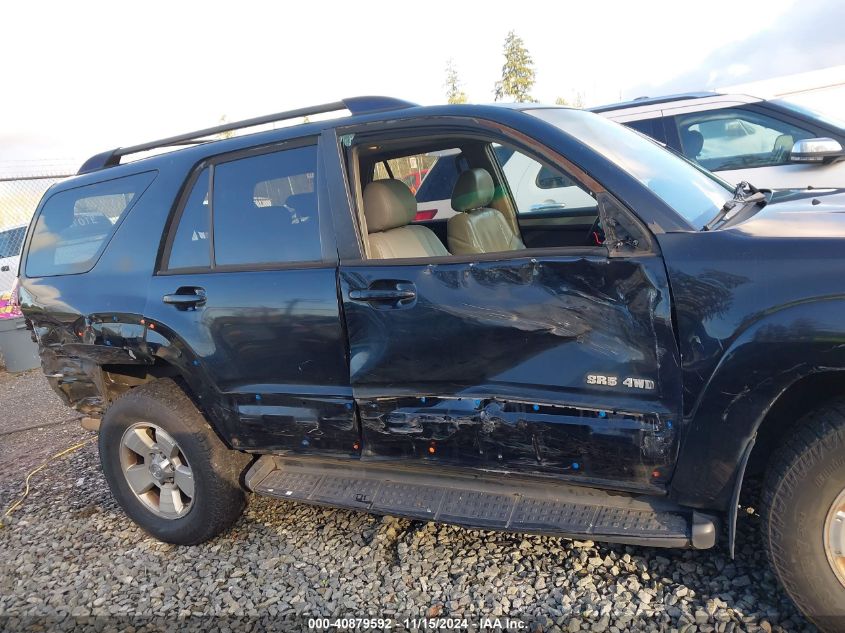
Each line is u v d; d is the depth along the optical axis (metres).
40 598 3.12
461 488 2.74
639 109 6.34
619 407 2.30
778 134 5.80
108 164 3.69
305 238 2.84
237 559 3.21
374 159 3.28
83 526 3.78
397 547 3.10
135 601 2.99
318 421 2.86
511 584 2.71
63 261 3.59
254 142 3.03
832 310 1.96
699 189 2.69
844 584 2.10
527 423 2.43
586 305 2.30
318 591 2.87
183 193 3.19
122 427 3.35
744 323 2.08
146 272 3.22
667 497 2.34
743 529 2.81
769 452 2.42
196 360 3.06
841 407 2.09
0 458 5.23
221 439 3.22
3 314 8.69
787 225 2.23
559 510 2.52
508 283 2.41
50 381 3.69
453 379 2.55
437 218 4.19
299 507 3.64
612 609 2.48
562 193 3.82
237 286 2.92
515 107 2.72
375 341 2.65
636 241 2.26
